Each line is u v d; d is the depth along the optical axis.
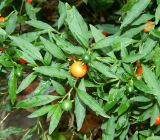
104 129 0.27
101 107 0.23
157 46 0.24
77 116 0.23
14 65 0.23
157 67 0.24
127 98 0.24
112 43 0.23
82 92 0.22
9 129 0.29
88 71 0.23
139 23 0.26
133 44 0.26
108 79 0.24
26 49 0.23
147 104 0.26
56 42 0.23
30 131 0.28
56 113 0.23
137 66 0.25
